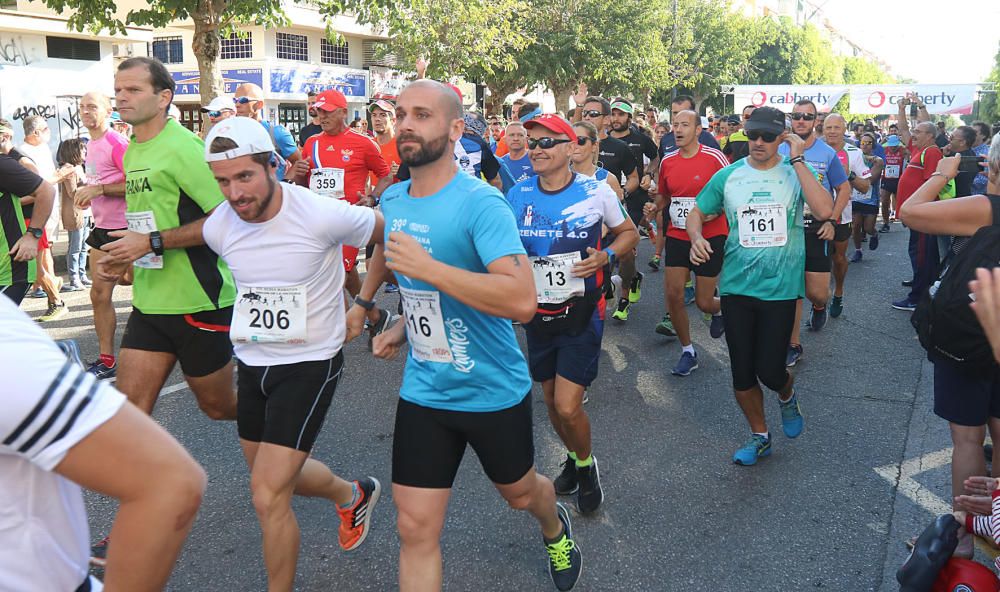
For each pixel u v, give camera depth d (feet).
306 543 11.18
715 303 19.67
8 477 3.77
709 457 14.44
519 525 11.75
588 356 11.48
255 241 8.98
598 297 11.62
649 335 23.32
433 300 8.07
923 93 93.76
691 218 14.43
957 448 10.19
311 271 9.08
